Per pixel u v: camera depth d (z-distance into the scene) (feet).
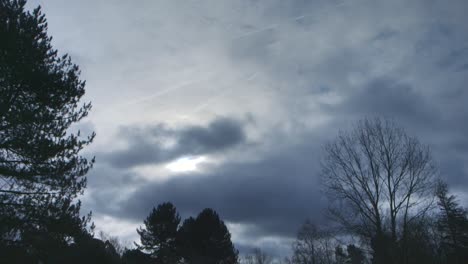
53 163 53.67
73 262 59.21
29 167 52.75
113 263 79.20
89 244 70.79
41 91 55.36
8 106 51.98
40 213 50.26
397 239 92.84
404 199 94.79
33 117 52.80
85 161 57.00
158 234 170.81
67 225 51.96
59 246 51.98
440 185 96.68
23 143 50.65
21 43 54.54
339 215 96.63
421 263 95.91
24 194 51.72
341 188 98.43
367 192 96.27
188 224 177.47
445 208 157.48
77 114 59.16
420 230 97.14
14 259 48.52
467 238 154.40
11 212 48.73
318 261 209.97
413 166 95.45
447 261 147.33
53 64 59.00
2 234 47.85
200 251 169.68
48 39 59.98
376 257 93.86
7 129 51.60
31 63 53.88
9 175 51.26
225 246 174.19
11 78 52.90
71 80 58.18
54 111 56.70
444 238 155.94
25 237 50.08
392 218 94.17
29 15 58.34
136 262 163.94
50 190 53.67
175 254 171.32
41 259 50.93
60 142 53.88
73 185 54.24
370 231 93.91
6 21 55.16
